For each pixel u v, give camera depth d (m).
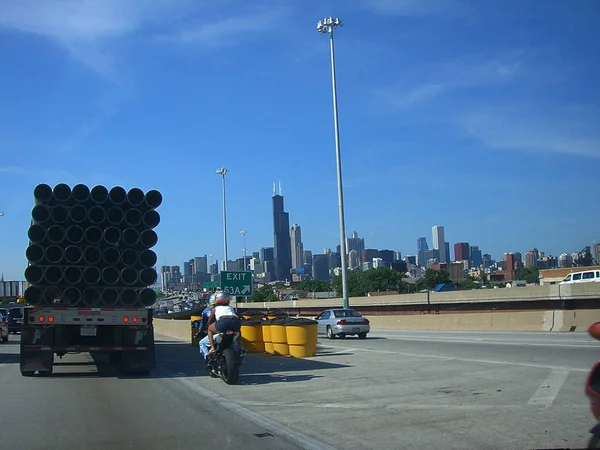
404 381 12.81
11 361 19.94
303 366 16.33
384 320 41.59
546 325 28.95
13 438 8.38
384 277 104.81
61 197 14.15
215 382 13.77
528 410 9.32
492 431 8.10
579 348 18.50
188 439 8.22
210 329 13.91
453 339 25.50
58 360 19.95
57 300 14.30
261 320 22.00
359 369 15.28
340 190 36.72
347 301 35.97
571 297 30.84
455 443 7.60
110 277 14.52
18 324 41.31
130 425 9.14
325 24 37.25
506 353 17.81
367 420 9.11
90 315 14.22
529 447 7.28
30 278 13.92
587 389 5.40
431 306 43.94
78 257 14.27
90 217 14.28
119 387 13.19
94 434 8.57
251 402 11.01
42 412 10.25
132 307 14.58
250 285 31.45
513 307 35.78
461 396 10.73
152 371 16.27
